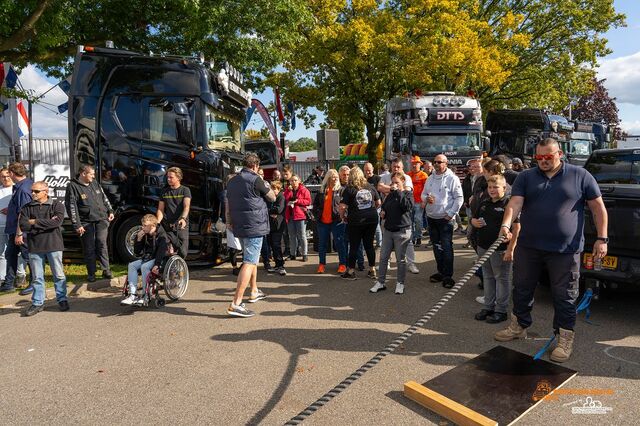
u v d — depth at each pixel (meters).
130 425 3.38
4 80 13.15
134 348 4.84
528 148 17.91
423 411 3.48
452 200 6.92
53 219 6.08
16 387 4.02
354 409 3.52
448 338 4.91
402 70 22.02
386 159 17.55
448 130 14.67
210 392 3.85
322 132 11.76
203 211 8.41
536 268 4.52
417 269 8.08
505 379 3.84
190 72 8.46
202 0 11.89
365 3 22.86
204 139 8.44
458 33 21.78
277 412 3.51
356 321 5.53
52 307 6.42
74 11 11.62
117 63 8.54
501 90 26.50
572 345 4.52
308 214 9.38
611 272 5.12
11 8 10.12
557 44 25.88
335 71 23.95
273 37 13.47
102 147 8.51
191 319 5.75
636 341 4.72
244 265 5.82
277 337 5.05
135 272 6.25
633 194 4.95
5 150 15.45
